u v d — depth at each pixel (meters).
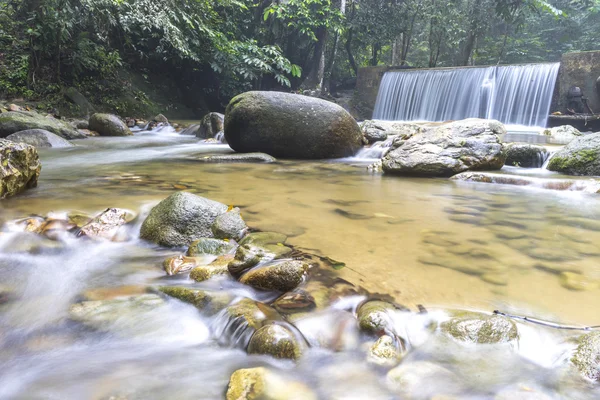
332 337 1.67
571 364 1.45
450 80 15.73
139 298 2.07
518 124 13.84
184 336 1.77
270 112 7.45
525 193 4.57
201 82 18.80
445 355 1.55
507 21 17.66
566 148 5.91
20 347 1.68
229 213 3.04
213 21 17.16
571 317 1.78
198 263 2.46
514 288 2.08
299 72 17.56
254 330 1.69
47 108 12.42
